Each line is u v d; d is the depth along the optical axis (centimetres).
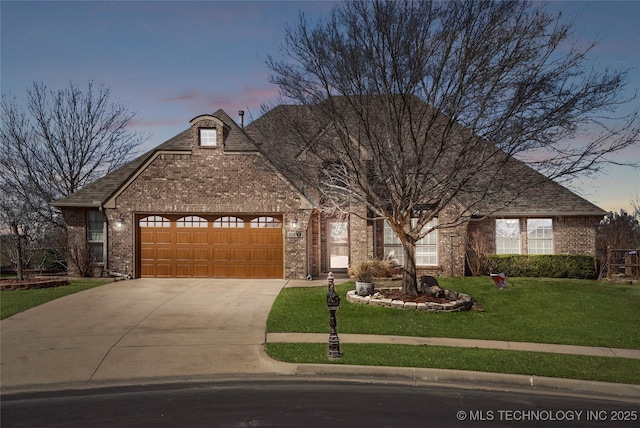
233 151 1900
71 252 1945
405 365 883
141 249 1930
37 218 2508
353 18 1287
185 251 1925
